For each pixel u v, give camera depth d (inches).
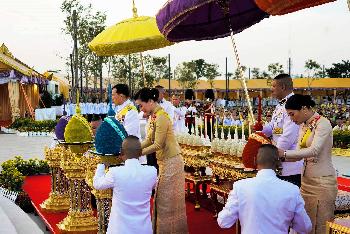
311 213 179.9
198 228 259.3
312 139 178.7
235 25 302.5
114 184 174.1
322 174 177.5
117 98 260.5
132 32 327.0
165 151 216.2
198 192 297.7
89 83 1514.5
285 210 137.9
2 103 1376.7
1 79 1168.2
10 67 1170.0
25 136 977.5
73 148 244.8
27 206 334.3
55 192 298.2
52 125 1043.3
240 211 141.2
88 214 249.0
